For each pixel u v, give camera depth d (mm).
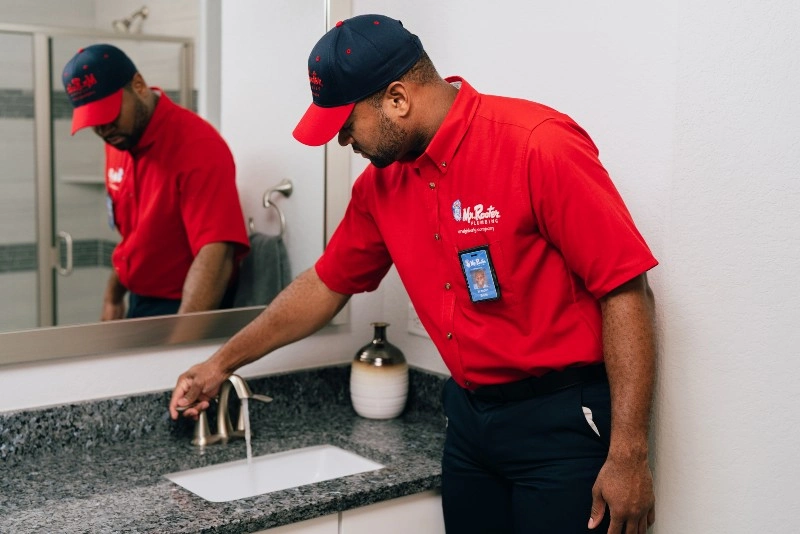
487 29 2014
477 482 1757
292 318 1895
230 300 2162
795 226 1591
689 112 1649
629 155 1745
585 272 1507
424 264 1678
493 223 1568
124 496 1682
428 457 1920
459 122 1579
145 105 2035
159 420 2029
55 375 1920
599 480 1517
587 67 1807
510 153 1542
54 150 1933
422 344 2277
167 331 2045
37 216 1917
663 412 1739
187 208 2088
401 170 1702
